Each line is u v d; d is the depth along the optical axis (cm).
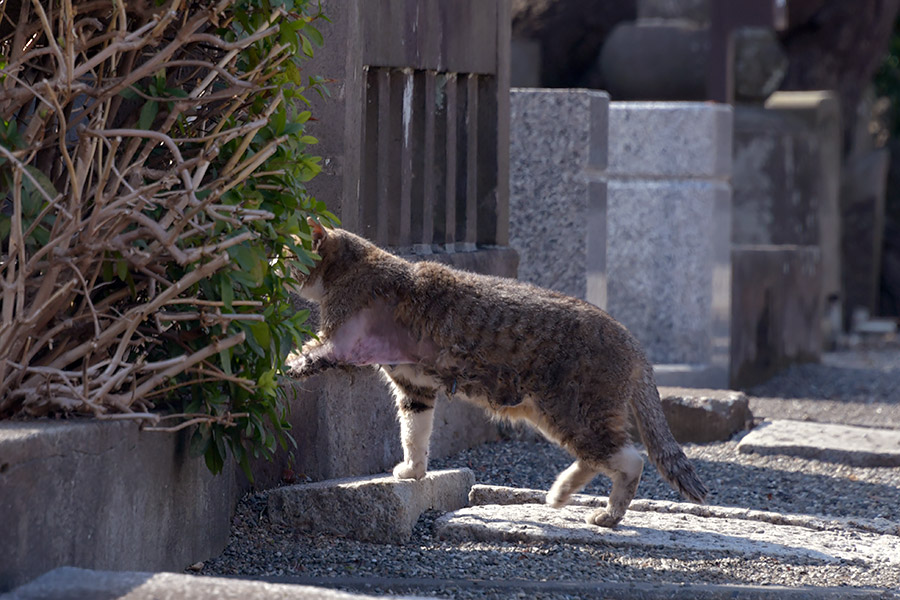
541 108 1401
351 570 742
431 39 1090
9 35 668
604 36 2420
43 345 651
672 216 1641
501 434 1246
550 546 805
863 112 3350
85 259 616
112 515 625
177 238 618
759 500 1027
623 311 1667
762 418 1429
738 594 695
